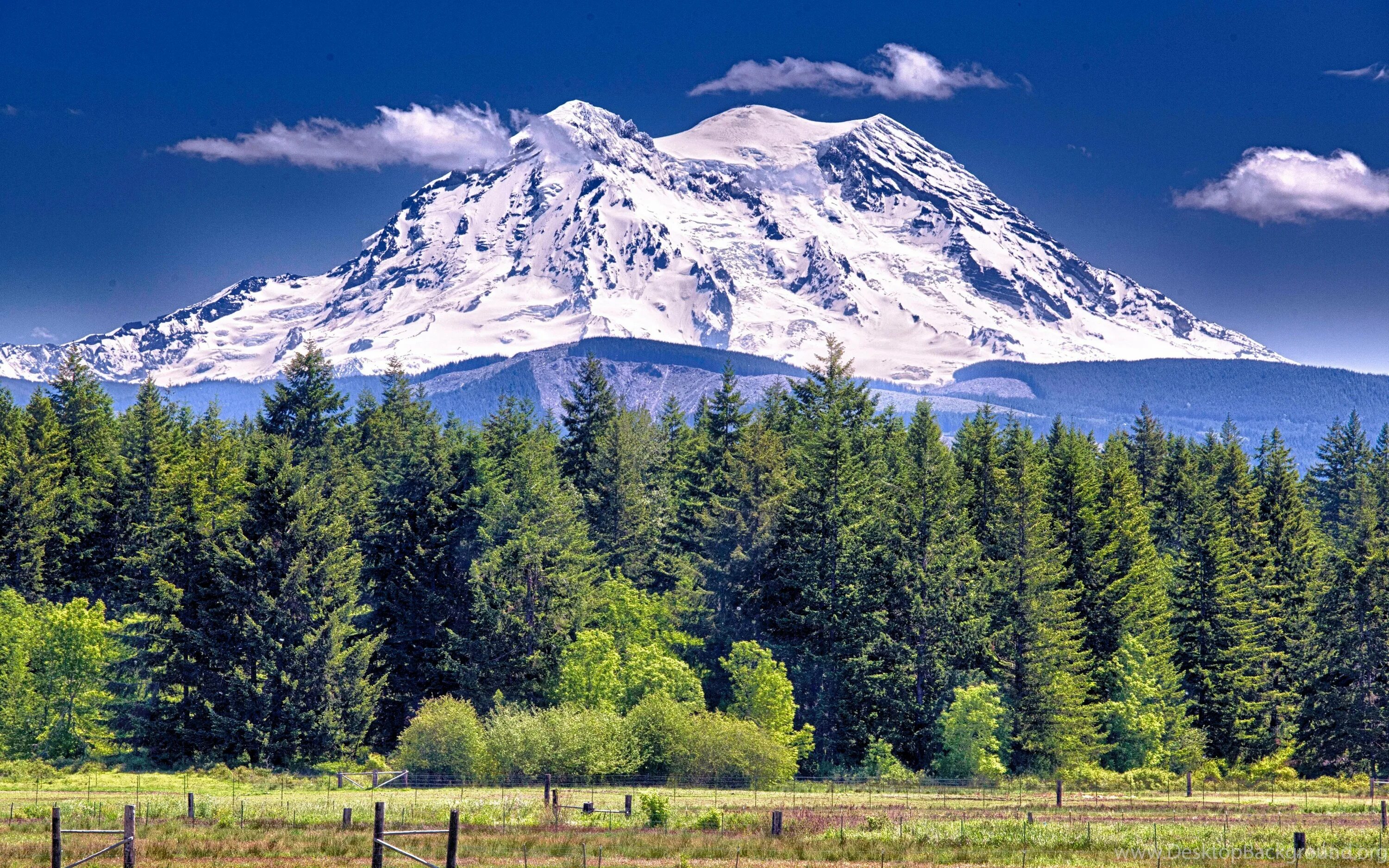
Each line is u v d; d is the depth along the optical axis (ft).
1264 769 565.94
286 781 469.98
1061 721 557.33
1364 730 581.12
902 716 565.94
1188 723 589.32
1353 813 391.04
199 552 568.00
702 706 529.45
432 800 385.91
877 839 309.22
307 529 562.25
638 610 600.80
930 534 605.73
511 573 590.14
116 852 275.39
